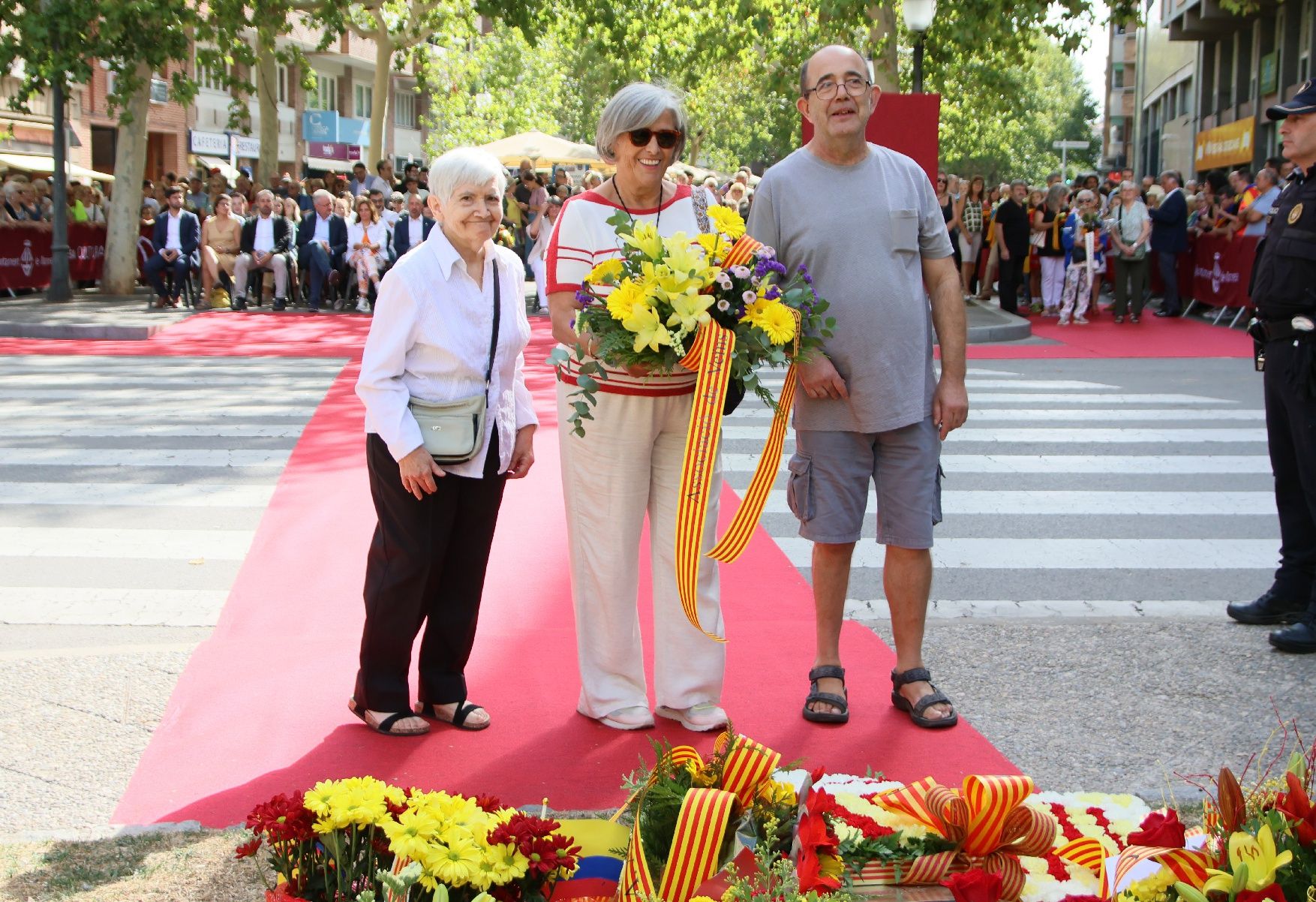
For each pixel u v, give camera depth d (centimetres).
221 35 2327
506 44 5484
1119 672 509
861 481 465
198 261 2059
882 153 466
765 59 2875
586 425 441
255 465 900
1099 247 1995
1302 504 552
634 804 326
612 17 2719
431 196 436
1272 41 3769
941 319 470
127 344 1609
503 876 272
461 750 438
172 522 754
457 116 5578
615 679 462
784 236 459
